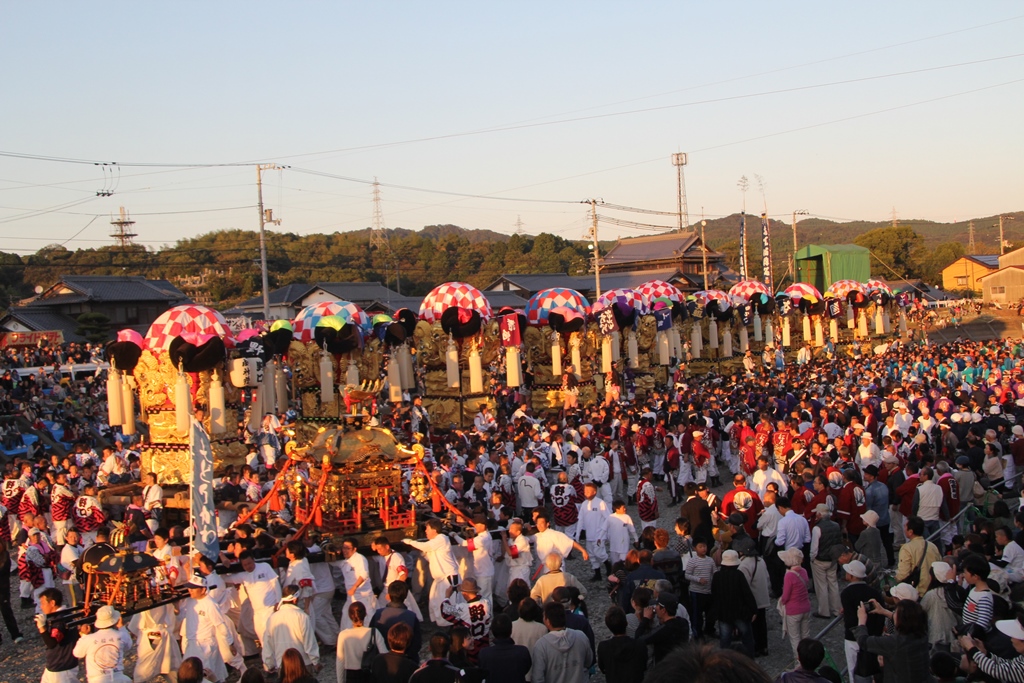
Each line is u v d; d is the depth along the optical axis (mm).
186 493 20812
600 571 16672
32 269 79875
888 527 16344
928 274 113500
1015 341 58469
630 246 85625
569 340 33250
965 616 10352
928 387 31422
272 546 13586
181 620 11797
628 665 9219
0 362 41000
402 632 9359
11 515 19094
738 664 3975
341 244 98500
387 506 14539
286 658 8594
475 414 30375
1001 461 19500
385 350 28875
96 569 11805
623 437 23234
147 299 59000
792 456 20094
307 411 27547
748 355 44562
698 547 12648
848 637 10953
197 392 22422
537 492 18688
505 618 9547
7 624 15070
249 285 82375
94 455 24094
